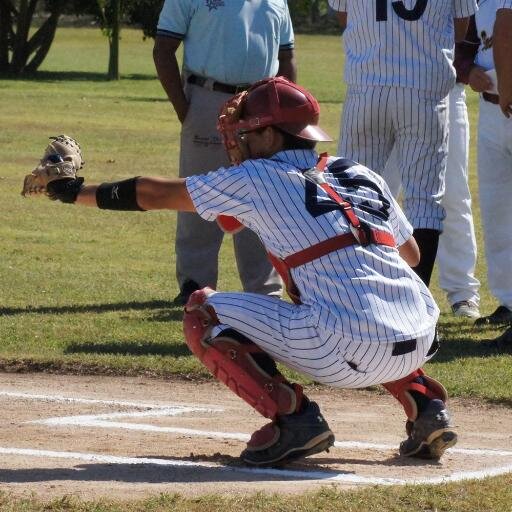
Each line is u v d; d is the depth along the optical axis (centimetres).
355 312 1273
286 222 1288
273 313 1320
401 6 2070
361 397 1848
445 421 1399
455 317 2527
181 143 2458
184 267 2553
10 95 9712
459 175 2550
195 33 2377
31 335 2195
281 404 1330
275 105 1315
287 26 2477
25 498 1171
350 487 1253
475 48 2298
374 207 1319
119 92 10756
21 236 3600
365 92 2106
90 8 12900
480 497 1214
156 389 1872
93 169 5288
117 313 2441
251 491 1220
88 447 1452
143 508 1130
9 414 1658
